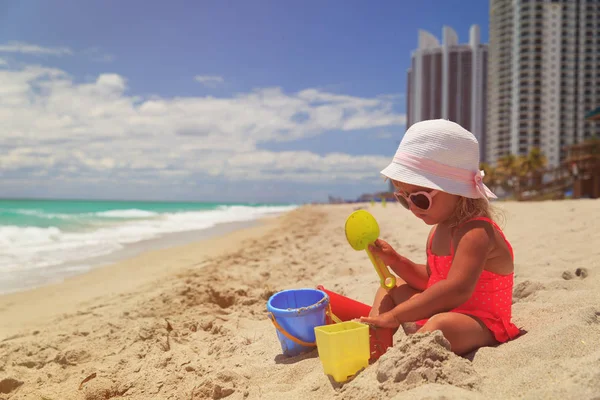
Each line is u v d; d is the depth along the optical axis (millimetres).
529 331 2316
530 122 95375
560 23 94938
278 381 2309
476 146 2186
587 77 95812
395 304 2473
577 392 1546
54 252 9852
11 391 2684
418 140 2186
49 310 4789
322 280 5059
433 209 2197
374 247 2510
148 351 3137
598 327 2129
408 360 1806
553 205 13648
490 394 1703
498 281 2213
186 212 39094
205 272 6426
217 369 2631
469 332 2096
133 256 9180
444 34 119500
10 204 56656
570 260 4148
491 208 2285
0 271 7418
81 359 3076
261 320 3740
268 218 27875
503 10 100938
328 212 30000
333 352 2020
